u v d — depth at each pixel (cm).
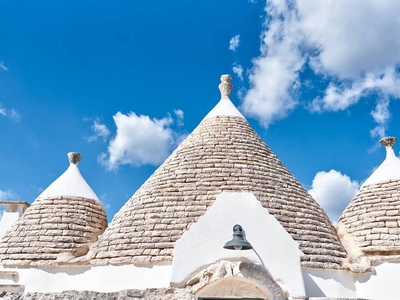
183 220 1612
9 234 1886
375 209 1817
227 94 2189
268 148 2011
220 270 1341
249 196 1466
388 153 2000
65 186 2039
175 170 1812
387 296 1564
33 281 1705
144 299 1326
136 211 1709
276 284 1365
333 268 1562
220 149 1869
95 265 1617
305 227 1659
